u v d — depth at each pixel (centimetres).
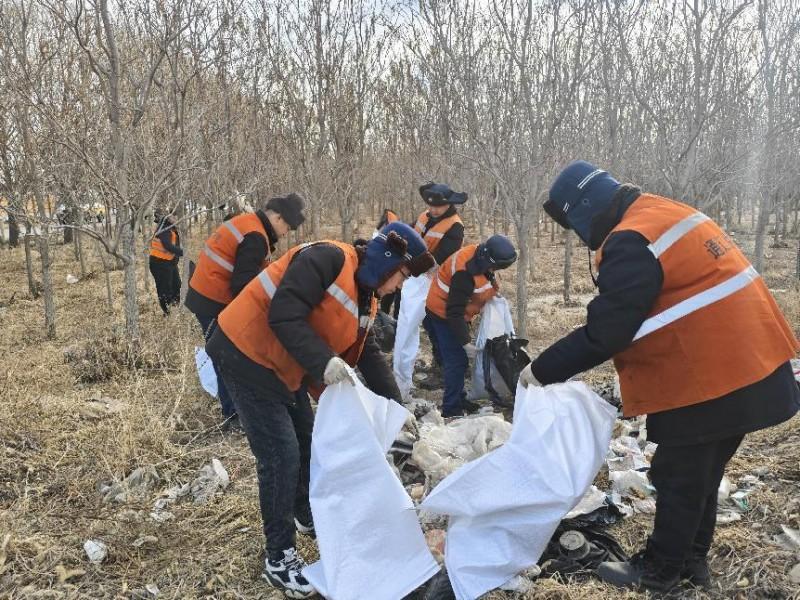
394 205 2039
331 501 271
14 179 852
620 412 482
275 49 918
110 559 314
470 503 266
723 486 333
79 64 709
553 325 852
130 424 442
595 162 793
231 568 303
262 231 454
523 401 266
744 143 780
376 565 268
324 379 258
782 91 763
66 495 378
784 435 404
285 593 286
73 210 859
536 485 259
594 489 329
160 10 625
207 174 861
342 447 270
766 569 275
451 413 527
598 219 255
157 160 670
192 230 1931
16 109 749
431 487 347
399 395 345
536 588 270
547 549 299
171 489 384
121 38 739
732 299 230
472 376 544
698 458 241
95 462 412
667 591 261
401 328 552
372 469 269
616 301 230
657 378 239
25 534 331
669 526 251
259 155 978
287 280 263
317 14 877
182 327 802
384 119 1377
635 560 271
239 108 923
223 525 343
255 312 277
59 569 301
